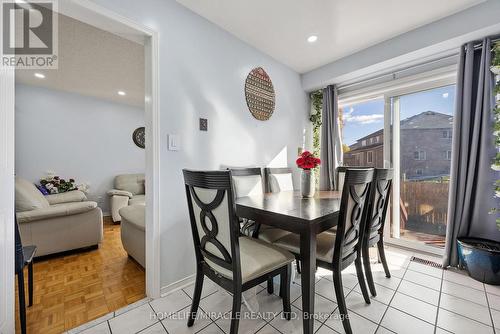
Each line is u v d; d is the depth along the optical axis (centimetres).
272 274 132
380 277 199
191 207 137
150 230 169
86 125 429
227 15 206
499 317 146
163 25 175
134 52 256
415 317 147
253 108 259
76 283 191
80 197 358
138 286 187
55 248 241
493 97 198
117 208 395
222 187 109
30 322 142
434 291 176
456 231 213
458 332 133
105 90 392
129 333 133
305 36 241
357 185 136
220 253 124
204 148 207
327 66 306
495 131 189
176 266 183
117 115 470
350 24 221
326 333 133
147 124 171
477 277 190
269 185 251
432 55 236
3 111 112
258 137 268
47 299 168
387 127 282
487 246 196
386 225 281
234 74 237
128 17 154
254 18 211
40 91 378
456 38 204
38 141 377
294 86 326
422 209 261
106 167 455
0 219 112
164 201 175
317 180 339
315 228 126
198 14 202
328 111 320
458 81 212
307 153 200
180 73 187
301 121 339
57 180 376
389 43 246
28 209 229
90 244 264
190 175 124
